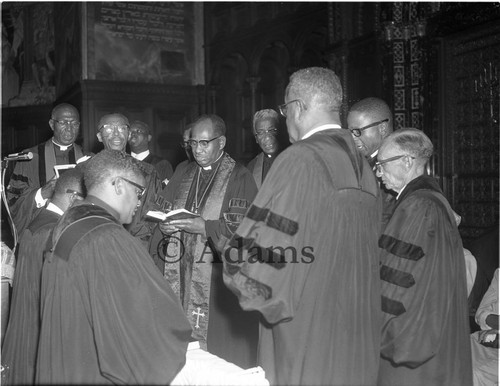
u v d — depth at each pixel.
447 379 2.55
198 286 3.82
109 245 2.30
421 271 2.51
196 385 2.50
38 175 5.46
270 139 4.71
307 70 2.49
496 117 6.14
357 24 7.78
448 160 6.71
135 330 2.25
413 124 6.98
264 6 9.86
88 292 2.27
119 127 4.59
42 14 13.79
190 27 11.54
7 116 13.98
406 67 7.02
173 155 11.29
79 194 2.87
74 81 11.34
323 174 2.27
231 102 10.96
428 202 2.59
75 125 5.51
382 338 2.53
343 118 7.11
